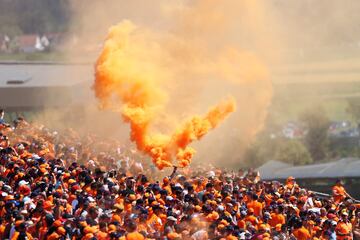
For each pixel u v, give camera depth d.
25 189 49.28
